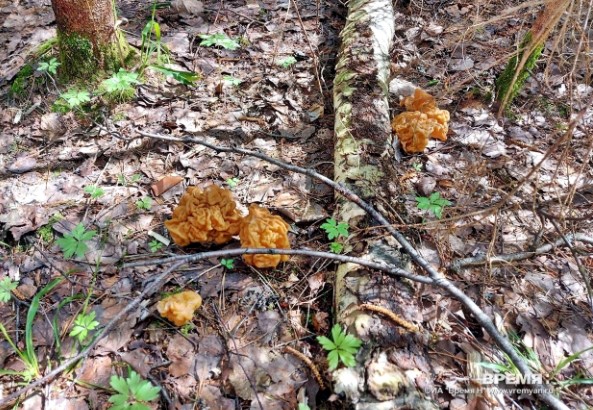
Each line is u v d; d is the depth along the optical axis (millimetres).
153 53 927
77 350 537
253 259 608
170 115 839
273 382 518
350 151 717
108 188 726
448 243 647
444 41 1004
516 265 632
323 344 491
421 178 750
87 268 624
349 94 795
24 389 465
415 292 571
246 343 555
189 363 534
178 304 552
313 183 742
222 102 874
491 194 723
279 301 599
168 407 496
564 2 480
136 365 528
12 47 938
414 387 476
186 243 631
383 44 896
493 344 547
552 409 484
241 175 752
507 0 1073
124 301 587
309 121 848
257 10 1082
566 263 635
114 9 833
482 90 891
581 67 912
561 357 541
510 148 798
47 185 725
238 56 968
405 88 907
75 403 494
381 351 502
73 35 809
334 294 589
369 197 657
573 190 544
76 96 778
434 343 537
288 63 920
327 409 488
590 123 821
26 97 845
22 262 627
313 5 1104
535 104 868
